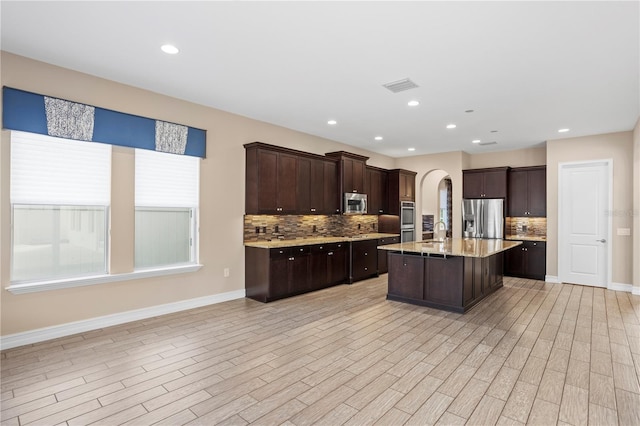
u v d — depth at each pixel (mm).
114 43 2998
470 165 8227
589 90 4016
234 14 2545
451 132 6102
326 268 5883
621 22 2592
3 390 2500
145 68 3510
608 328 3895
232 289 5102
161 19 2621
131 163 4027
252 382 2646
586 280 6238
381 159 8359
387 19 2594
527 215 7250
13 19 2621
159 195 4355
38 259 3488
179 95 4312
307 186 5906
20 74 3236
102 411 2258
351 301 5051
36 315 3385
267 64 3400
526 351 3252
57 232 3602
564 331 3797
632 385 2621
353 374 2789
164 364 2939
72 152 3648
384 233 8258
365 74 3621
